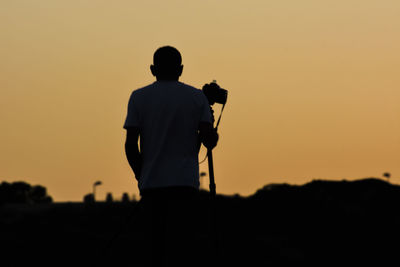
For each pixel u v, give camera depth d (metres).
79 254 176.38
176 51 15.54
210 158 15.45
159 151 14.65
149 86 15.22
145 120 14.91
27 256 174.12
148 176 14.53
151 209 14.72
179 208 14.77
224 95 16.78
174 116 14.83
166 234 14.51
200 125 15.16
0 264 155.38
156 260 14.40
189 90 15.21
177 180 14.41
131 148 14.84
